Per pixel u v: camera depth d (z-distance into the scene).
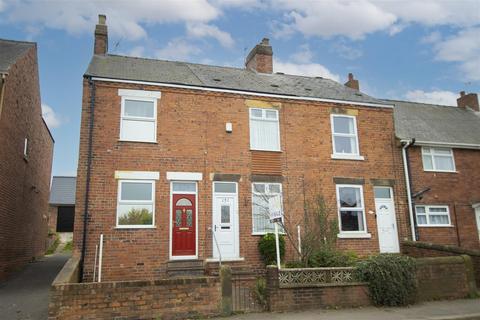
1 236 13.62
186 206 13.60
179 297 8.61
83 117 13.12
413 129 18.88
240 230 13.92
